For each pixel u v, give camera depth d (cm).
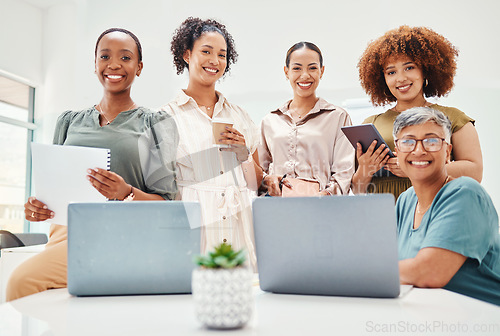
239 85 300
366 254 90
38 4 355
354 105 269
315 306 84
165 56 293
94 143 189
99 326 69
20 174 370
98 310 81
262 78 299
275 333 64
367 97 265
